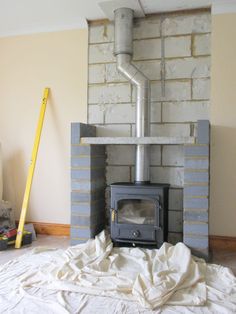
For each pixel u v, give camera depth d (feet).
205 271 8.11
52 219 12.01
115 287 6.98
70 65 11.73
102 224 11.39
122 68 10.35
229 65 10.20
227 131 10.24
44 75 12.00
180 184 10.77
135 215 10.04
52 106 11.91
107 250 9.02
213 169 10.37
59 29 11.79
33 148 11.60
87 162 10.16
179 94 10.74
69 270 7.77
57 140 11.89
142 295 6.61
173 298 6.66
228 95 10.21
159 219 9.48
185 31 10.66
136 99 10.36
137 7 10.21
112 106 11.38
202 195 9.22
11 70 12.35
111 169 11.53
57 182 11.93
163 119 10.88
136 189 9.62
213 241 10.37
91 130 11.14
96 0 9.89
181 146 10.75
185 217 9.37
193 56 10.60
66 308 6.29
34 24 11.75
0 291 7.07
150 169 11.00
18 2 10.02
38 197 12.14
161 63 10.87
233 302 6.53
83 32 11.57
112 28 11.32
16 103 12.33
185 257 8.32
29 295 6.83
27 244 10.75
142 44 11.03
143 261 8.31
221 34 10.23
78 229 10.32
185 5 10.21
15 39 12.28
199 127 9.23
